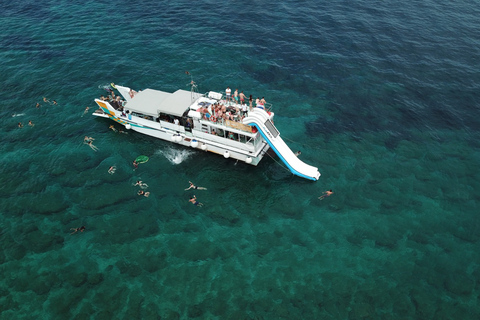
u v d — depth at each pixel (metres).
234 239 36.19
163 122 46.22
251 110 44.22
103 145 46.94
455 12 73.25
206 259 34.34
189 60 60.94
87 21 70.69
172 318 29.95
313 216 38.38
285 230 37.03
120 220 37.81
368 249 35.16
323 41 65.00
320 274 33.16
